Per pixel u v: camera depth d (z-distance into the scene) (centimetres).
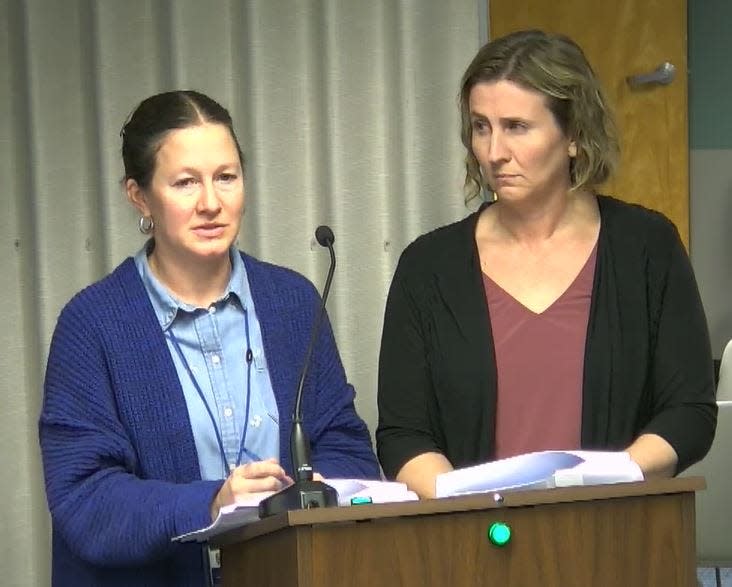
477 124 497
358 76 664
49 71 665
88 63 667
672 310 500
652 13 838
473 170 515
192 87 664
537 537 365
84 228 668
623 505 371
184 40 663
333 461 484
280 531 362
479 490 398
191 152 459
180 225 461
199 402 469
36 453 670
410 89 664
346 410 498
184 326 475
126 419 463
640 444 479
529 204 503
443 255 514
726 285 1002
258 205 663
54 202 664
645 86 843
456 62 664
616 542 370
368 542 354
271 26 664
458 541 360
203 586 461
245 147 666
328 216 665
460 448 499
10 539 668
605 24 838
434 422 507
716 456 595
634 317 497
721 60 1001
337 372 500
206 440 467
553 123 490
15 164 671
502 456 493
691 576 374
